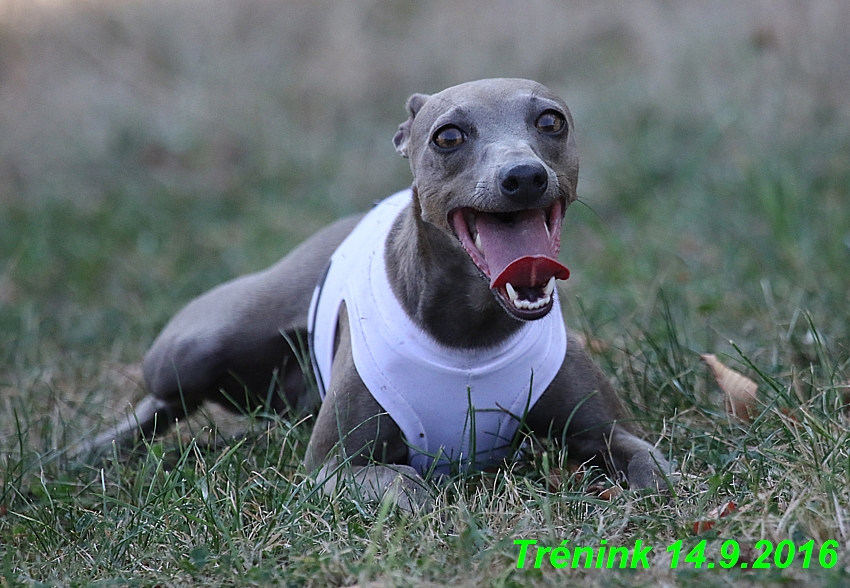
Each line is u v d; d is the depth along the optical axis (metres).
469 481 6.67
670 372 7.88
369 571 5.16
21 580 5.75
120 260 13.67
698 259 11.30
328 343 7.33
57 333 11.19
